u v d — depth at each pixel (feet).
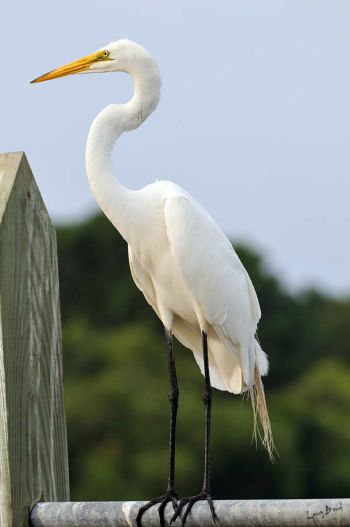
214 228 31.07
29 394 21.47
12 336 21.25
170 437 29.07
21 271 21.57
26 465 21.26
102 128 29.48
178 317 32.17
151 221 30.17
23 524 21.13
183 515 21.71
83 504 21.31
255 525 20.72
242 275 31.81
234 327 31.07
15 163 21.90
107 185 29.40
